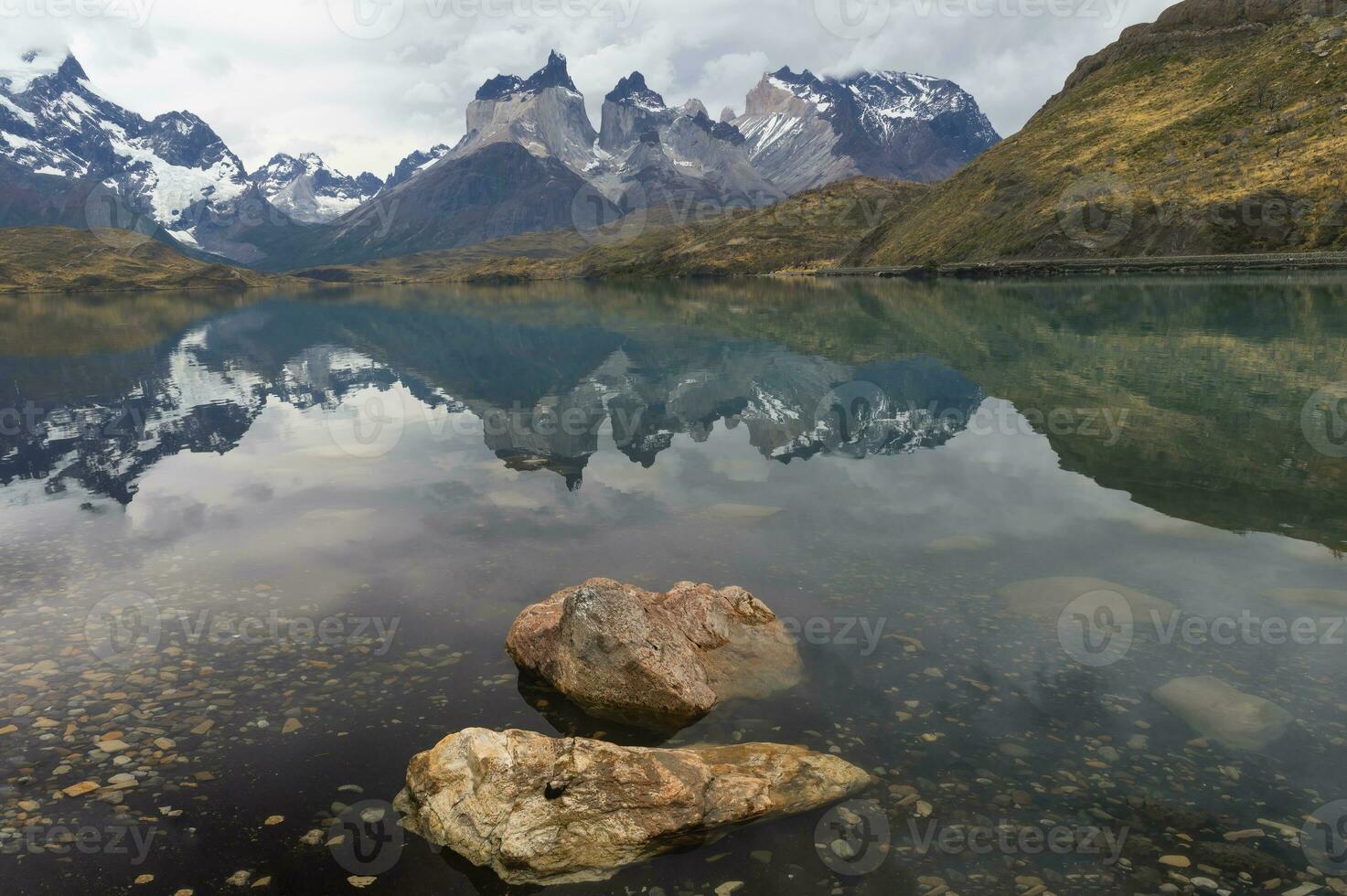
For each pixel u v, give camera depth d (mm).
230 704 8680
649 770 6934
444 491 17156
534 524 14672
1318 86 131000
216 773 7508
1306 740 7516
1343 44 136250
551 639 9406
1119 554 12273
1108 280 93812
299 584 11984
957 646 9578
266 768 7594
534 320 76688
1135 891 5852
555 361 43000
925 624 10180
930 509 14875
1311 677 8562
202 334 67125
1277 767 7168
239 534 14422
